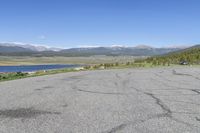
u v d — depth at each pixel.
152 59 140.88
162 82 21.98
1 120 8.51
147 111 10.02
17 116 9.08
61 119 8.67
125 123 8.20
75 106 10.91
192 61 122.94
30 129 7.50
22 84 20.19
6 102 11.73
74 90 16.28
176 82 21.97
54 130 7.41
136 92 15.45
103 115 9.28
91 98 13.06
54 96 13.66
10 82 22.14
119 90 16.39
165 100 12.58
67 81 22.94
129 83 21.05
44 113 9.57
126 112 9.80
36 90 16.20
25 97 13.23
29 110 10.06
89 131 7.35
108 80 24.03
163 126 7.89
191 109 10.45
